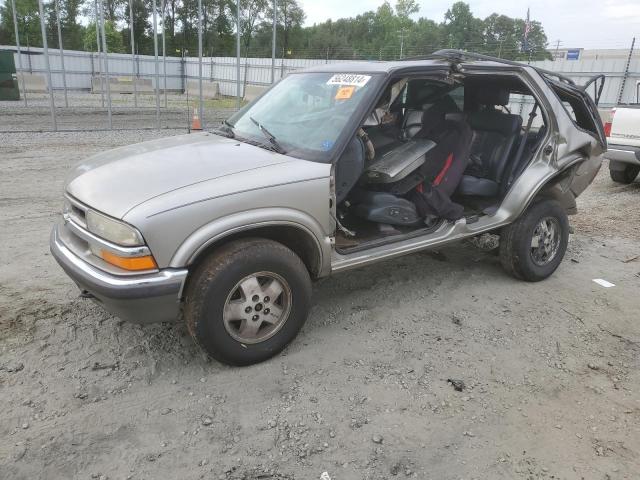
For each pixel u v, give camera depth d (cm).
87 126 1464
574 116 537
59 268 476
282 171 329
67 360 338
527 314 431
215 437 279
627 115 869
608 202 832
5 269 468
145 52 5125
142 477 251
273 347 341
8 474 247
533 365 359
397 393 321
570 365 361
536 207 470
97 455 262
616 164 931
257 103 448
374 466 264
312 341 374
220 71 3344
